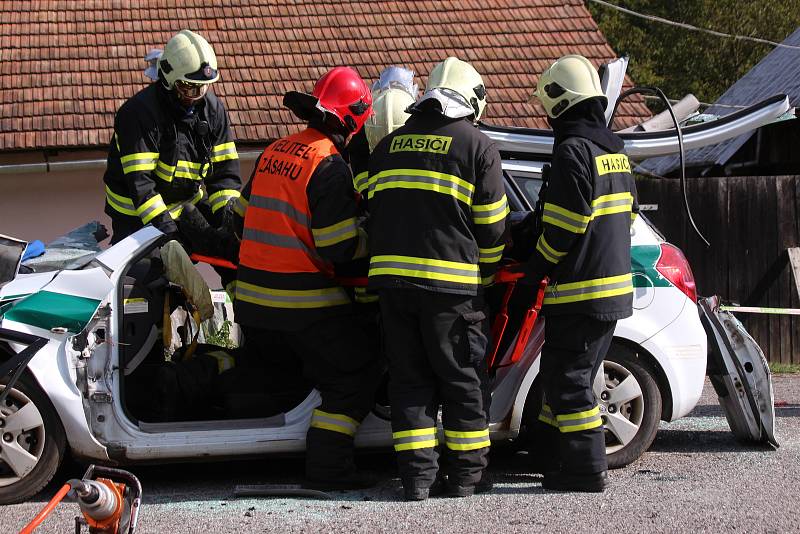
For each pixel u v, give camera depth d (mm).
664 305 5180
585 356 4656
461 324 4480
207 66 5566
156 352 5211
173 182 5797
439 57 12805
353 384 4711
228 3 13383
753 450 5621
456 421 4586
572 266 4582
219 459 4773
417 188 4441
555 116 4727
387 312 4531
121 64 12164
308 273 4645
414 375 4559
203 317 5055
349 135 4801
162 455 4633
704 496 4559
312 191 4562
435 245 4422
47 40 12500
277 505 4531
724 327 5621
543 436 5039
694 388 5234
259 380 5027
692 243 10273
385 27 13242
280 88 11969
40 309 4520
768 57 16922
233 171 6055
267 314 4668
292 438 4773
